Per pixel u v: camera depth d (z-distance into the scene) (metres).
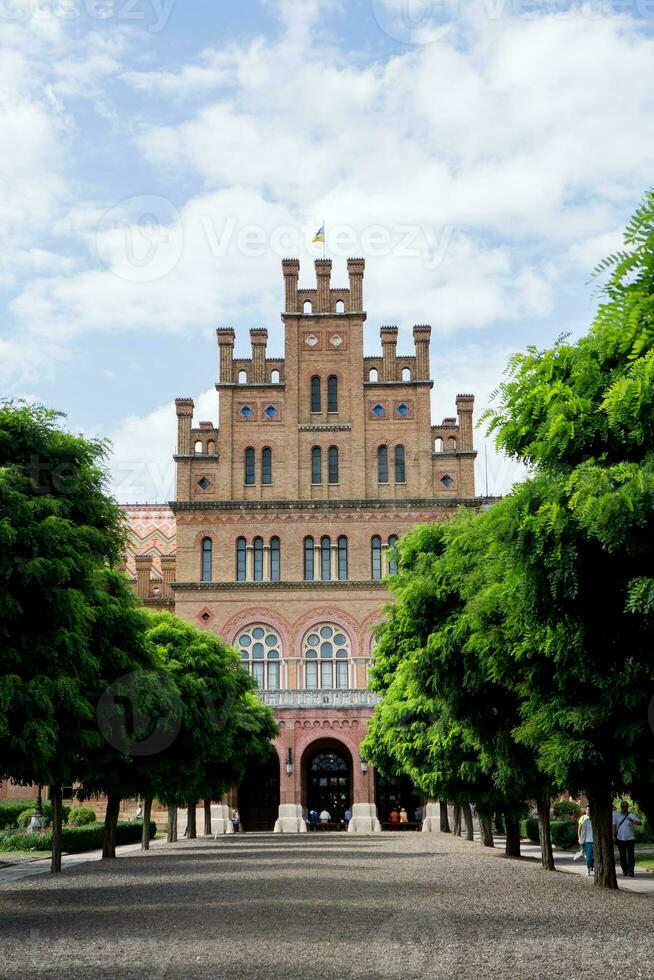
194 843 51.16
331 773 72.25
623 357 15.16
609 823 23.92
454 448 69.31
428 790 38.69
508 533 15.53
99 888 25.28
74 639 21.70
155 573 80.50
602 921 17.19
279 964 12.78
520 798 31.08
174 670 39.75
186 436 69.62
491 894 22.11
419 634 28.44
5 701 19.94
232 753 47.62
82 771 31.80
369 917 17.91
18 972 12.40
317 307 70.75
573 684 18.88
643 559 14.43
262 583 67.31
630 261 10.41
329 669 66.94
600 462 15.24
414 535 34.41
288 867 31.47
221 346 70.25
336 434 69.38
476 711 27.08
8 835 50.41
